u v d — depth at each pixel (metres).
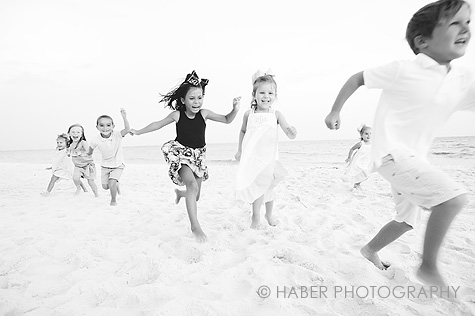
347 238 3.57
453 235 3.53
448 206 1.92
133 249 3.26
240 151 4.39
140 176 11.01
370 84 2.20
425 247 2.01
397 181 2.13
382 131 2.18
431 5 2.03
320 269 2.67
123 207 5.52
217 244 3.30
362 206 5.26
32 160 25.86
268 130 3.90
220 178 9.80
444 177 1.98
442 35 1.99
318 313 2.02
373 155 2.20
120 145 5.84
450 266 2.68
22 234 3.90
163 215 4.75
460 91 2.12
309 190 6.88
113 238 3.69
